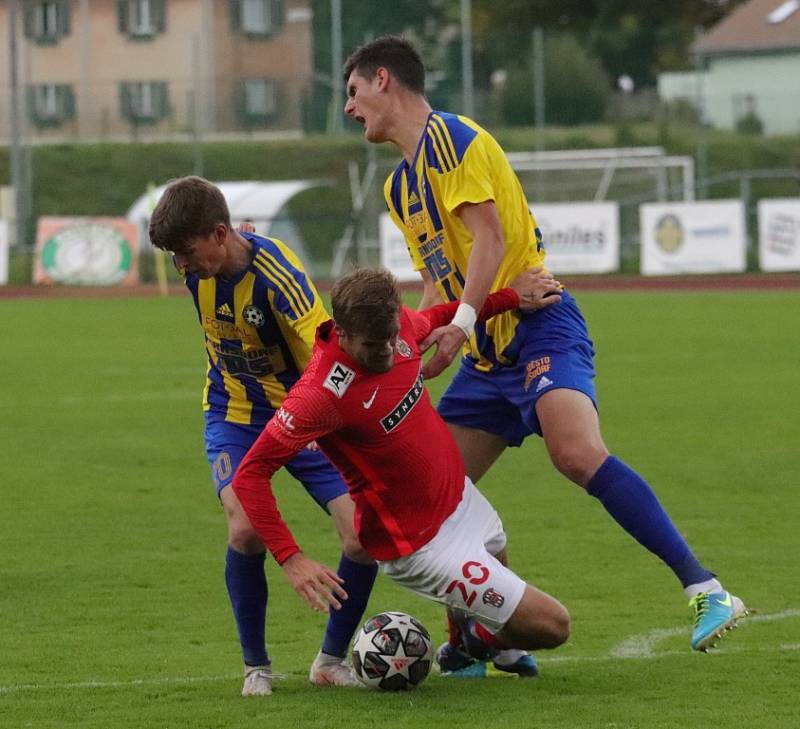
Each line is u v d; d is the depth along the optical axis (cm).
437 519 1434
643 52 17012
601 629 1783
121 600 1969
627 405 3934
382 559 1458
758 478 2878
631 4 16725
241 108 12975
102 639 1761
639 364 4912
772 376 4547
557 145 12606
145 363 5134
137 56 13700
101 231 9369
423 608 1934
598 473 1531
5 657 1673
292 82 13512
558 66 14275
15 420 3778
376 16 16012
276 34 14075
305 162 12181
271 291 1516
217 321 1557
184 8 13662
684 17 16775
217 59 13788
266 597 1523
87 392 4356
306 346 1527
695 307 7219
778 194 11762
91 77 13688
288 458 1398
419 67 1683
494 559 1452
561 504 2645
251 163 12150
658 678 1550
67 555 2253
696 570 1499
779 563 2144
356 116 1700
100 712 1436
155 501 2706
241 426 1602
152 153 12181
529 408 1609
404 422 1410
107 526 2480
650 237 9088
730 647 1686
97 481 2916
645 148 12288
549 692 1496
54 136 13125
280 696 1496
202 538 2384
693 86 14800
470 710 1422
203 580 2088
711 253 8988
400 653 1496
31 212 11238
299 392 1385
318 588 1379
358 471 1432
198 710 1437
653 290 8388
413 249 1722
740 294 7988
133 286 9306
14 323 6838
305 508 2645
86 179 11869
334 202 11719
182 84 13488
